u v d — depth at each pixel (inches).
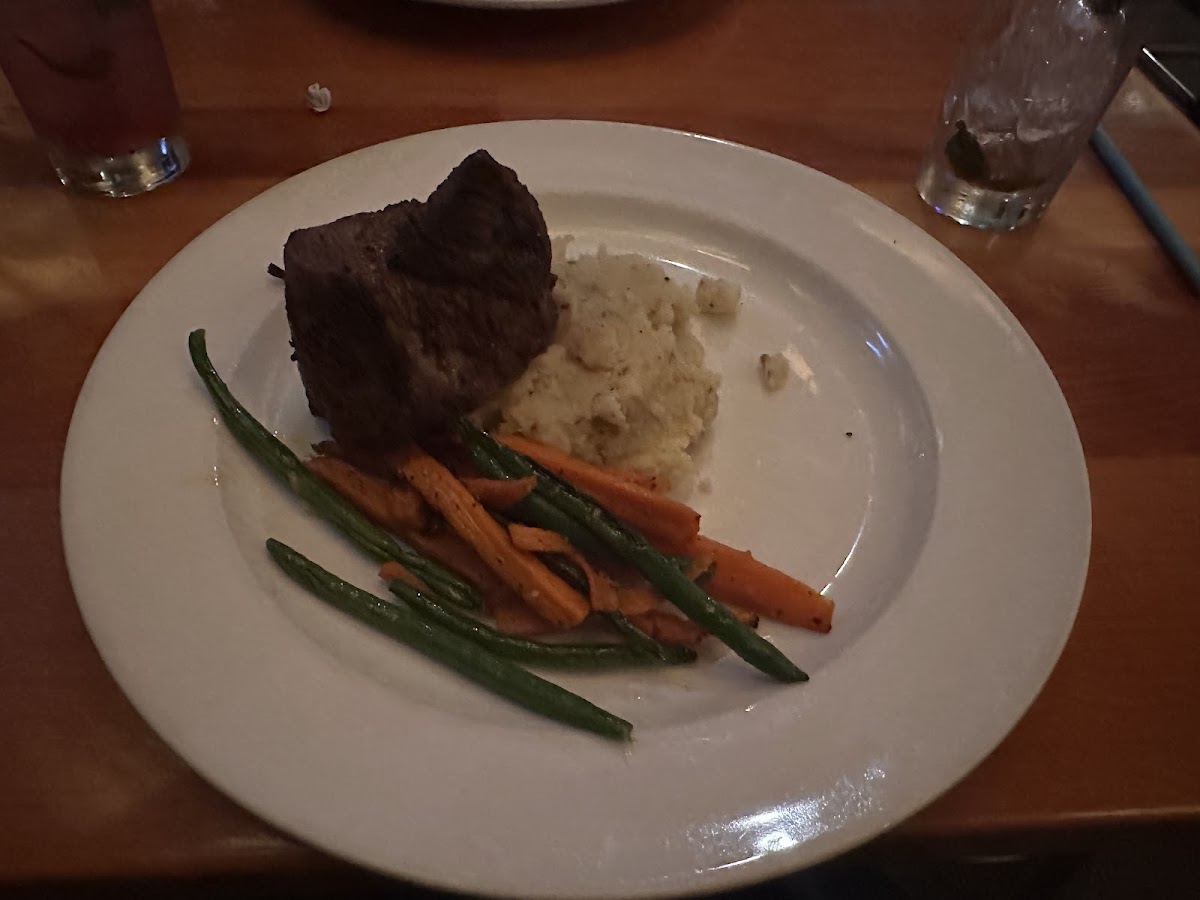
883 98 16.6
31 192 13.5
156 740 8.2
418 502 10.2
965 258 13.8
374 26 17.1
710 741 8.3
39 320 11.8
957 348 12.0
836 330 12.9
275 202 12.9
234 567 9.2
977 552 9.8
